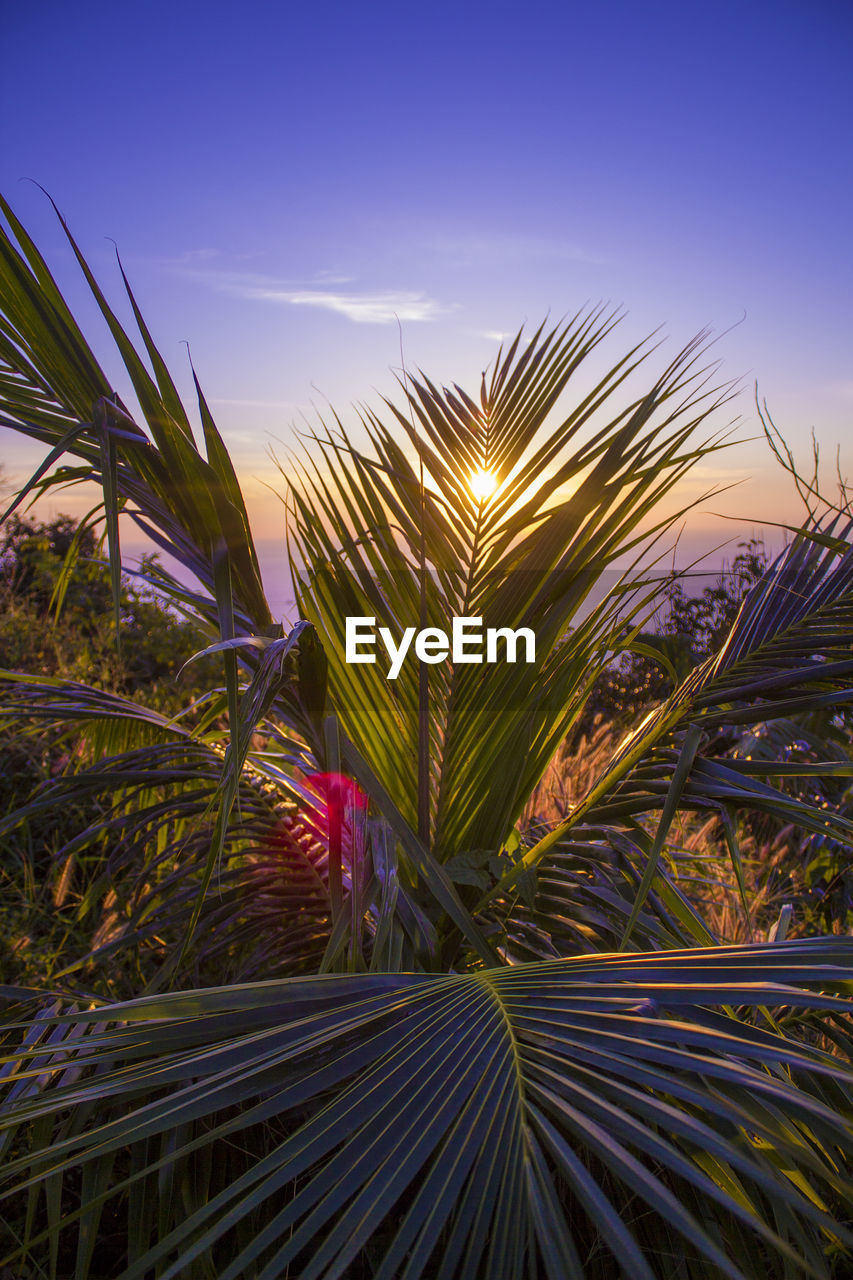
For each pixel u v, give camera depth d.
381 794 1.96
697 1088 1.42
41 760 3.50
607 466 2.10
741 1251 1.64
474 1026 1.54
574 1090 1.41
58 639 4.95
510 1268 1.19
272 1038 1.55
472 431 2.25
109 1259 1.93
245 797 2.44
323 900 2.27
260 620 2.02
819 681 2.07
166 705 4.46
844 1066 1.51
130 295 1.78
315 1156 1.38
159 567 2.40
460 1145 1.36
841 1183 1.40
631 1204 1.74
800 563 2.19
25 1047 1.83
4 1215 1.97
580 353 2.23
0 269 1.87
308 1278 1.21
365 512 2.21
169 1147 1.69
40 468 1.69
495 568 2.22
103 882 2.30
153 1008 1.61
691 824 3.83
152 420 1.78
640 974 1.60
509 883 2.04
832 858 2.70
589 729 4.44
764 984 1.55
